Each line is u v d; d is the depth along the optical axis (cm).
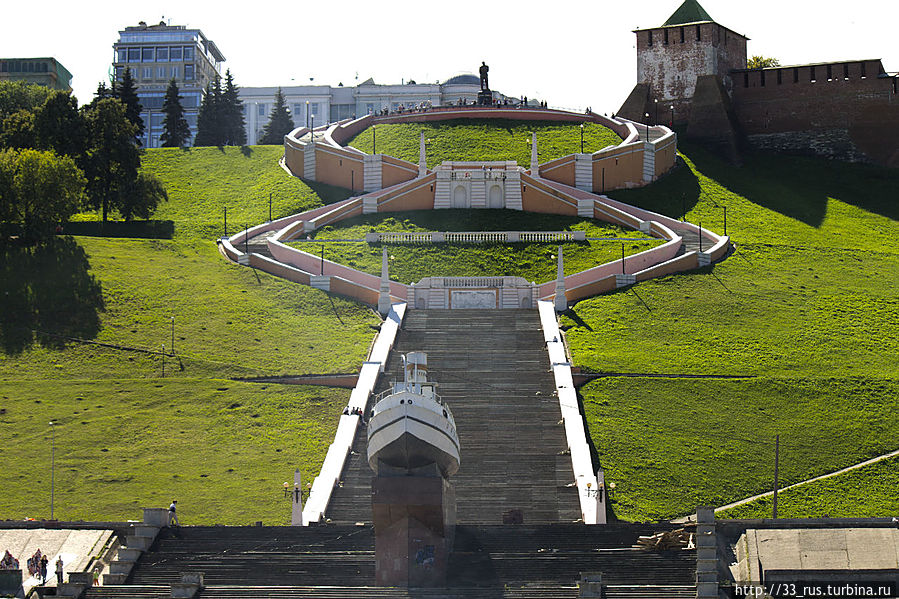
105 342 11256
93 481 8838
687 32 18925
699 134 18600
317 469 8988
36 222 13288
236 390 10306
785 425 9769
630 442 9375
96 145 15088
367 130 18500
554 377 10275
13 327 11488
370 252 13650
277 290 12588
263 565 6806
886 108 18175
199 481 8831
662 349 11119
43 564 6781
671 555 6769
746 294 12612
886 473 9062
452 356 10819
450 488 6975
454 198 15400
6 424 9688
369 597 6384
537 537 7119
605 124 18400
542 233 14050
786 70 18738
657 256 13400
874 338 11675
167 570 6794
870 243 15188
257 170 17475
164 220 15325
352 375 10488
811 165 18188
